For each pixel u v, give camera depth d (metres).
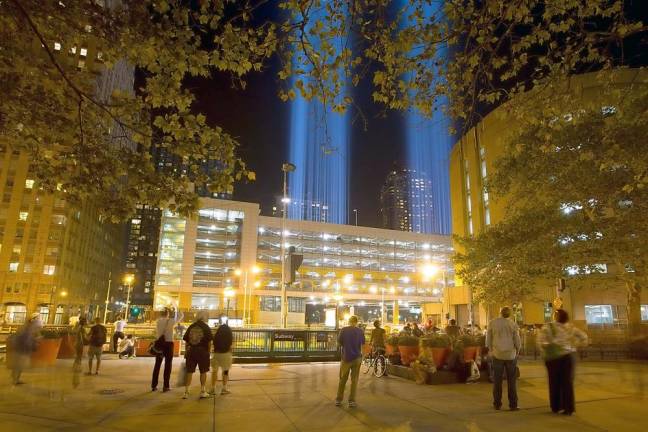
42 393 10.11
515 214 22.89
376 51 7.04
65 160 7.84
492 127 47.53
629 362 18.58
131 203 7.66
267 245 95.19
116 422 7.52
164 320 10.82
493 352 8.88
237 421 7.64
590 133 16.59
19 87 7.51
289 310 90.94
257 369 15.53
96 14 6.95
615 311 35.97
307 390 10.82
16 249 78.81
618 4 5.98
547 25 6.37
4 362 15.91
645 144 13.88
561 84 6.84
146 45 6.78
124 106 7.53
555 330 8.50
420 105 7.42
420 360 12.16
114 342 21.05
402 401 9.45
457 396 10.05
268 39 6.87
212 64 6.98
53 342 14.92
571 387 8.26
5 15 6.86
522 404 9.16
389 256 106.62
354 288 100.38
